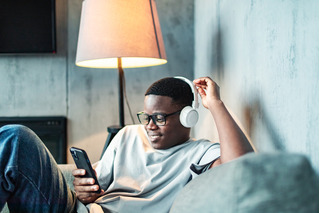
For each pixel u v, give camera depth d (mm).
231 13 1469
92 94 2699
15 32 2580
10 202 1062
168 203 1132
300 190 447
